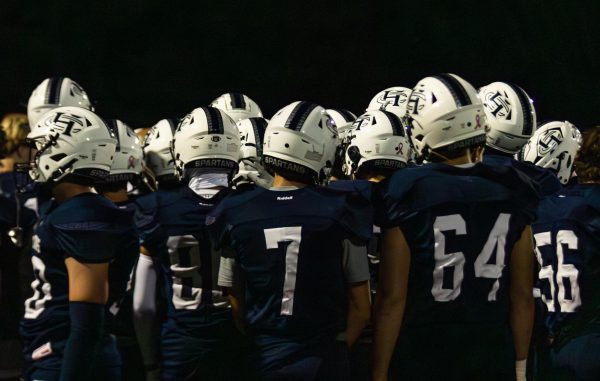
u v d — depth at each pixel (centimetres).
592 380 1141
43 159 915
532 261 949
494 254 915
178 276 1118
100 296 865
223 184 1150
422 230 903
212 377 1120
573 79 3334
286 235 948
